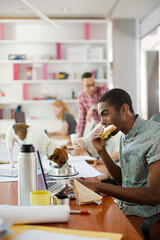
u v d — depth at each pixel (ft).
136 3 15.85
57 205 2.98
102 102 4.73
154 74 17.98
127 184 4.91
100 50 19.19
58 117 15.21
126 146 4.88
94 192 3.67
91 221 3.02
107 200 3.79
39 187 3.81
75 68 19.84
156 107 17.98
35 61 19.11
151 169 4.16
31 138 5.39
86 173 5.35
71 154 8.28
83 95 14.69
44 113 19.92
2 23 19.21
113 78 19.19
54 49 19.76
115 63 19.06
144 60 17.99
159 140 4.40
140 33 19.11
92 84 14.19
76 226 2.86
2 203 3.65
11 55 19.19
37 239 2.46
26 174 3.34
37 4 16.69
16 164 6.31
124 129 4.77
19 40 19.01
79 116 14.97
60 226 2.86
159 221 4.30
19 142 5.60
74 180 3.75
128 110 4.72
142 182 4.71
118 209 3.41
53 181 4.66
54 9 17.67
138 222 4.31
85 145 8.58
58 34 19.67
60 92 19.81
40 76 19.75
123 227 2.86
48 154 5.30
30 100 19.25
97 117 14.55
